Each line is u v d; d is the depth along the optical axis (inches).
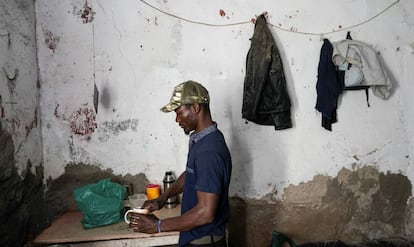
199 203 52.1
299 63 90.7
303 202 94.7
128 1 84.6
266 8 88.5
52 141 85.0
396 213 98.8
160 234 68.2
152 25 85.7
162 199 69.7
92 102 85.5
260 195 92.7
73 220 77.2
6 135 64.8
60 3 82.8
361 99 94.0
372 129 95.4
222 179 53.8
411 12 94.4
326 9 90.6
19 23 72.7
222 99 88.8
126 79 85.9
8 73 66.6
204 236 56.7
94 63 84.7
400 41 94.6
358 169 96.0
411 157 98.0
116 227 71.2
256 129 90.6
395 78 95.2
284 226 94.6
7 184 65.2
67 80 84.3
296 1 89.4
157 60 86.4
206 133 56.2
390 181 97.7
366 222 98.0
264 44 84.4
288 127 88.7
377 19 93.0
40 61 82.9
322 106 88.2
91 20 83.9
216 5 87.1
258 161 91.6
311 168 94.0
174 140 88.3
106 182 75.3
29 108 77.1
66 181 86.3
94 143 86.4
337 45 87.7
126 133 87.0
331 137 94.0
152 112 87.2
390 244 95.0
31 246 65.2
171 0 85.7
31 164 77.6
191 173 56.8
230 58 88.1
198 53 87.4
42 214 84.2
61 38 83.4
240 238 92.9
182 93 55.7
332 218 96.4
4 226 64.0
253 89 84.4
